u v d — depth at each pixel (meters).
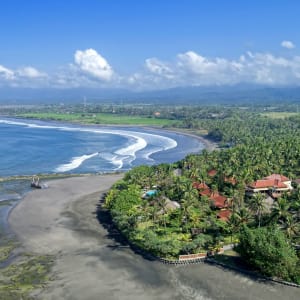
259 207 114.06
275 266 87.06
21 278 91.88
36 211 140.00
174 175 168.75
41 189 169.88
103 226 124.69
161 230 115.62
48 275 93.19
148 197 136.25
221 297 82.38
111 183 181.50
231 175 153.25
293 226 102.19
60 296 84.00
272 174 161.00
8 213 137.88
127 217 117.75
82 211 139.88
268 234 92.12
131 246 108.69
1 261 100.69
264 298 81.44
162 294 84.31
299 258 91.44
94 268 96.31
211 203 129.75
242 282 87.88
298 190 127.25
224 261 96.75
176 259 98.00
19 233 119.38
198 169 173.62
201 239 101.31
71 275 93.00
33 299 82.88
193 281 89.12
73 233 119.19
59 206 145.88
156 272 93.94
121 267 96.62
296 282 85.62
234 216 109.94
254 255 90.31
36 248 108.56
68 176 196.50
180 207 125.88
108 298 83.06
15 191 167.75
